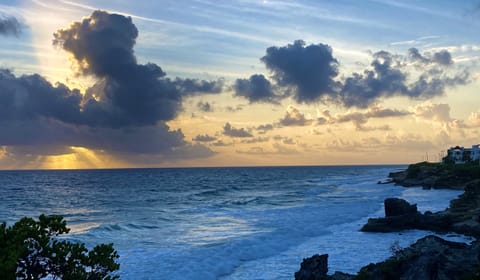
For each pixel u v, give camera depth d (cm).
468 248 1908
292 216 4662
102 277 1378
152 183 15312
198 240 3297
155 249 2922
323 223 4069
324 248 2959
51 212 6159
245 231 3712
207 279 2248
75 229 4250
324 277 1856
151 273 2291
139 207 6531
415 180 10919
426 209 5197
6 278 1120
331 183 13712
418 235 3397
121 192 10475
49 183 15962
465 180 9244
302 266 1942
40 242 1288
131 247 3012
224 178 19800
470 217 3659
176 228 3953
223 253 2722
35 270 1291
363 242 3158
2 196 9631
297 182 15000
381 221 3725
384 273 1756
